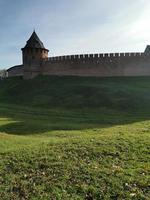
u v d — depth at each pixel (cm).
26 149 1540
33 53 7588
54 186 1109
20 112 3991
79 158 1350
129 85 5569
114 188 1062
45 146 1573
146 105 4056
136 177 1121
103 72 6938
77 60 7156
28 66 7588
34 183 1148
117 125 2617
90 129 2411
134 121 2855
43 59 7638
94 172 1184
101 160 1309
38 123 2938
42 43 7862
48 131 2428
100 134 1942
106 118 3306
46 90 5816
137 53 6762
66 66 7281
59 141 1686
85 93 4991
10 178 1205
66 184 1118
